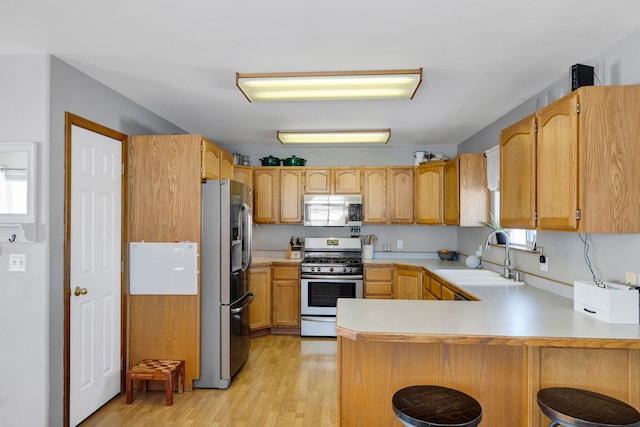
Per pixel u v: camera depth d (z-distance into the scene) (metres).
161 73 2.63
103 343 2.85
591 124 1.90
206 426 2.55
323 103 3.28
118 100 3.03
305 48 2.24
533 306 2.35
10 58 2.33
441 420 1.52
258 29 2.02
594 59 2.33
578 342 1.73
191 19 1.92
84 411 2.63
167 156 3.14
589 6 1.79
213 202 3.17
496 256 3.74
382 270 4.65
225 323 3.14
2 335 2.32
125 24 1.97
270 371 3.50
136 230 3.15
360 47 2.22
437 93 3.02
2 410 2.32
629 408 1.58
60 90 2.41
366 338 1.79
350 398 2.04
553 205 2.11
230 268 3.17
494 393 1.98
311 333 4.58
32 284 2.30
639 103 1.90
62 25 1.98
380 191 4.91
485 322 1.99
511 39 2.12
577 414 1.53
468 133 4.42
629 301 1.95
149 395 3.04
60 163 2.41
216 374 3.14
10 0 1.74
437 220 4.50
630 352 1.87
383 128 4.16
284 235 5.29
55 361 2.37
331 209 4.86
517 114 3.34
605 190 1.89
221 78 2.71
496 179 3.53
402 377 2.02
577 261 2.49
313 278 4.61
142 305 3.15
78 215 2.59
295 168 4.94
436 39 2.12
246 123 3.98
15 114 2.33
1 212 2.27
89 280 2.70
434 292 3.77
